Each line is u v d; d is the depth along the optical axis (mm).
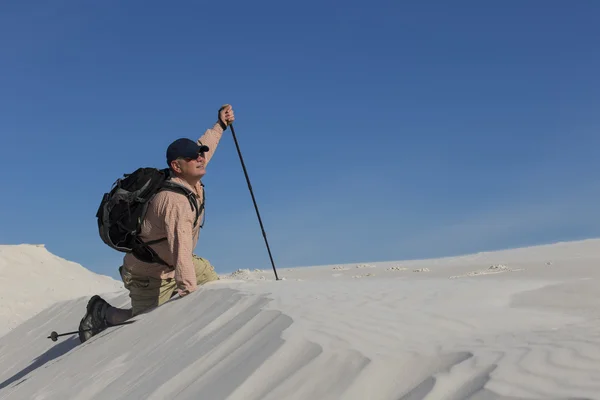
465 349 2578
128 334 5082
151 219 5355
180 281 5309
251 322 3818
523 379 2160
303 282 5574
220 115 6312
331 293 4496
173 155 5426
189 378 3389
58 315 9188
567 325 3129
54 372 5074
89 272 18297
